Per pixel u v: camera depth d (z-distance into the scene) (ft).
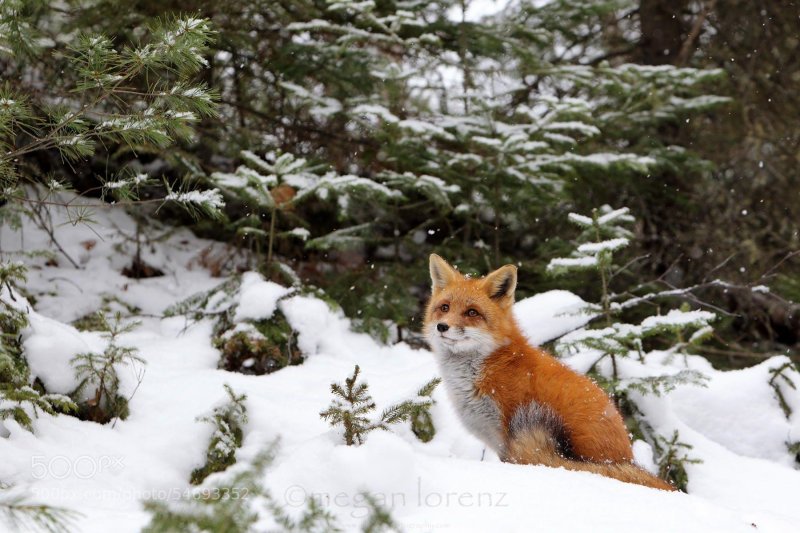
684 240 37.42
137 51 14.60
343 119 31.73
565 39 38.34
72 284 26.45
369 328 26.66
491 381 16.71
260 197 25.85
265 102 33.94
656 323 19.70
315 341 23.66
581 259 21.06
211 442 16.53
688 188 38.32
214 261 31.12
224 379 19.31
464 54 31.81
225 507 8.08
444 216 32.48
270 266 26.20
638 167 30.12
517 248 35.09
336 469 11.28
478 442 18.89
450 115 33.32
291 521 8.73
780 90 39.83
